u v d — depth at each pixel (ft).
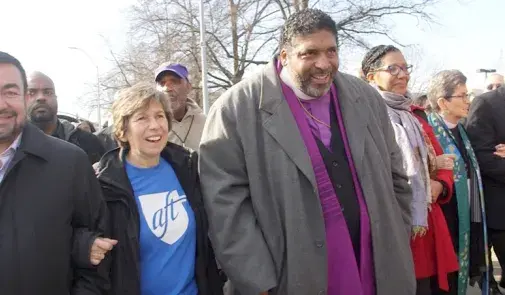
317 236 7.22
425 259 10.05
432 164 10.37
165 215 7.65
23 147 6.51
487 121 12.30
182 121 12.94
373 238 7.55
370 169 7.75
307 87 7.48
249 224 7.29
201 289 7.82
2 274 6.12
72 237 6.82
